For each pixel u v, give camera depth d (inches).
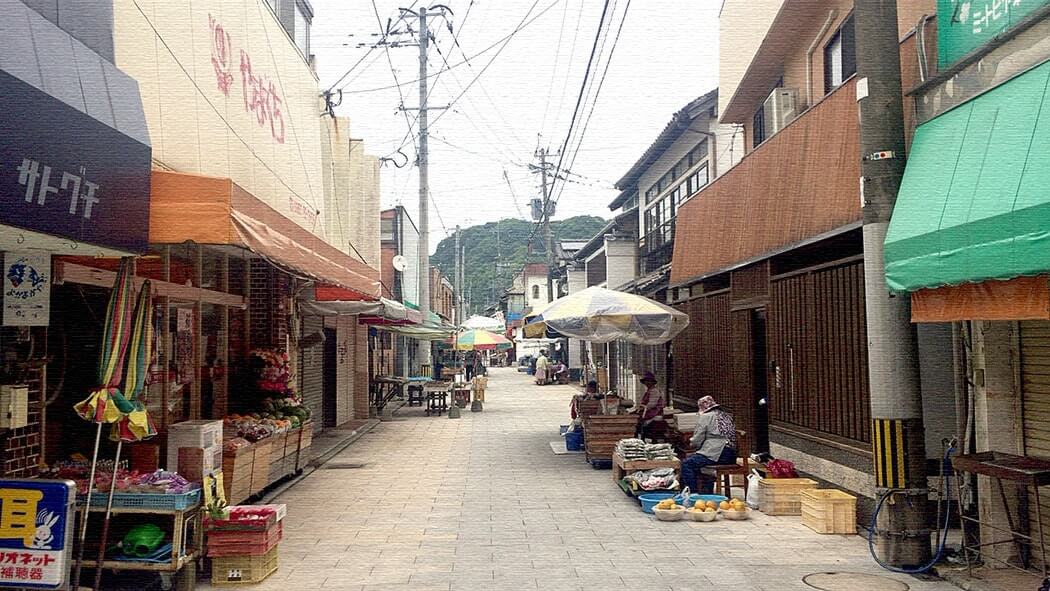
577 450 596.7
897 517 269.6
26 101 159.3
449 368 1435.8
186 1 319.9
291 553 297.3
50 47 177.9
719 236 502.9
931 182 245.9
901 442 270.2
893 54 275.0
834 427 351.6
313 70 543.8
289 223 312.0
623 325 486.6
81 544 222.7
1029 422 264.5
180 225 232.2
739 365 486.3
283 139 454.6
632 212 1075.9
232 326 446.6
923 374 316.5
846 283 339.3
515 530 334.0
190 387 367.2
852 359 333.4
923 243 237.6
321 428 729.6
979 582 247.0
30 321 227.9
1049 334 255.3
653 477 394.0
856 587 250.2
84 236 182.2
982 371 272.5
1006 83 227.6
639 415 515.5
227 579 257.3
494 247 3100.4
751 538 316.2
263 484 379.9
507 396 1286.9
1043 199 187.6
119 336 228.7
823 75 431.5
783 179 382.9
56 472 251.4
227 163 355.9
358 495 418.0
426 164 923.4
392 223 1264.8
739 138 637.3
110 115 197.9
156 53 291.6
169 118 298.7
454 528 338.6
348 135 647.8
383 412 885.8
